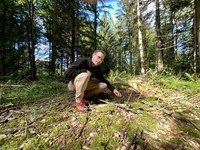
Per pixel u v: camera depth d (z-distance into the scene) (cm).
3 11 1017
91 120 226
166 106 273
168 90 393
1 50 1020
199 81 472
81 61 272
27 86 495
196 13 595
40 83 572
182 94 360
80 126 213
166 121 226
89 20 1320
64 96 362
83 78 255
